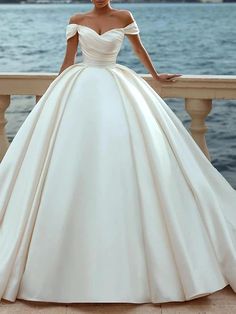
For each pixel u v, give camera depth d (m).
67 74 3.57
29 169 3.28
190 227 3.22
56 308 3.04
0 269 3.08
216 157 8.92
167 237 3.13
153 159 3.24
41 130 3.34
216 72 18.91
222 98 4.34
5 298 3.08
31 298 3.06
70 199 3.09
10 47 20.17
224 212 3.58
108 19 3.54
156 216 3.14
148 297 3.08
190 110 4.44
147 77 4.39
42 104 3.48
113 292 2.98
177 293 3.07
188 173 3.37
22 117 8.11
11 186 3.34
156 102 3.58
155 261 3.06
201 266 3.12
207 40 21.64
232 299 3.17
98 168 3.16
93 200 3.10
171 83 4.30
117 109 3.36
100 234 3.04
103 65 3.54
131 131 3.30
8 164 3.39
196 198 3.32
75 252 3.05
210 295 3.21
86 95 3.37
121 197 3.12
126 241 3.06
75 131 3.25
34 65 18.48
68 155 3.19
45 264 3.05
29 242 3.13
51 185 3.14
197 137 4.51
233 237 3.43
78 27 3.57
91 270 3.01
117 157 3.21
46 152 3.28
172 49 21.20
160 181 3.18
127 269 3.04
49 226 3.08
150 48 21.50
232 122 9.91
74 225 3.07
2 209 3.30
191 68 19.50
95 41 3.47
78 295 3.02
